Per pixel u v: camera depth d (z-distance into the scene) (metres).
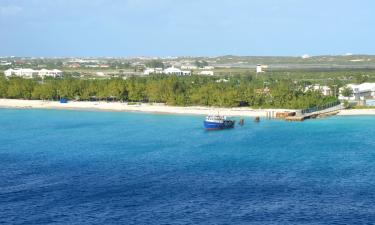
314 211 109.00
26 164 151.88
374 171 140.50
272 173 138.88
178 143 186.62
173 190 123.56
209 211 109.06
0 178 135.12
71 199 117.00
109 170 143.62
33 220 104.31
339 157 158.25
